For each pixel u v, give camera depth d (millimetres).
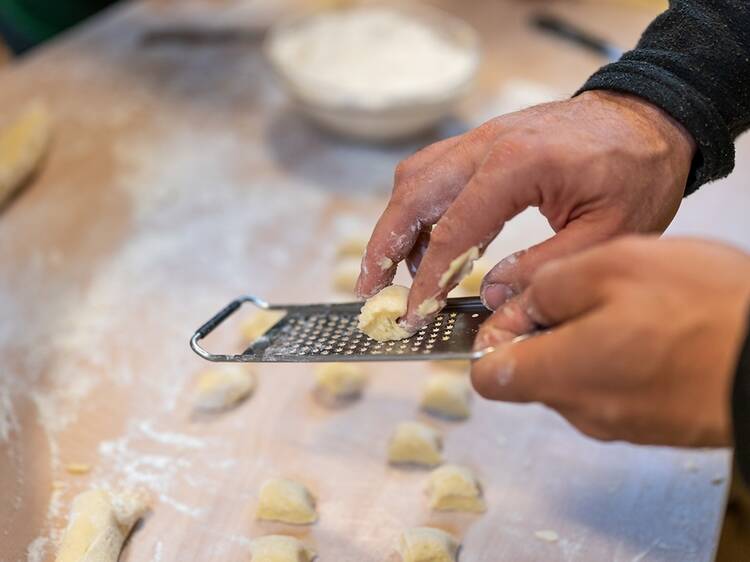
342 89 1362
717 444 556
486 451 921
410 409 978
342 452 919
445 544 782
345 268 1155
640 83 755
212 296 1150
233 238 1267
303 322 781
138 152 1460
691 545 807
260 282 1179
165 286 1165
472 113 1575
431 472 889
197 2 1990
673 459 904
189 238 1263
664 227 759
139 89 1643
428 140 1503
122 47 1786
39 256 1213
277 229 1290
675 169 740
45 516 833
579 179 678
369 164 1454
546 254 690
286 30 1554
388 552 801
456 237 674
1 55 2346
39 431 936
